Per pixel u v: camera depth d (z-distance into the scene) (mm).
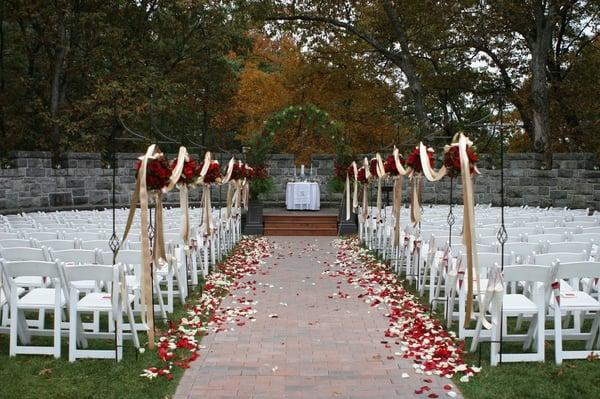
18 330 6508
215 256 13039
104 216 13328
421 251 9508
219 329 7297
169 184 6879
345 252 14359
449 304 7145
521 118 29281
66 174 21219
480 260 6605
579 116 27344
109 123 25797
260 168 18500
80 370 5762
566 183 22016
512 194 22562
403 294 9242
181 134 30781
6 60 26234
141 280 6520
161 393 5156
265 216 19047
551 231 9578
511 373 5668
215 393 5203
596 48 27375
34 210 19188
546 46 22938
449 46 25984
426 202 23234
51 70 23922
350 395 5168
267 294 9461
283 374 5699
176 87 25094
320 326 7477
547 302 6145
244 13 24859
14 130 24359
